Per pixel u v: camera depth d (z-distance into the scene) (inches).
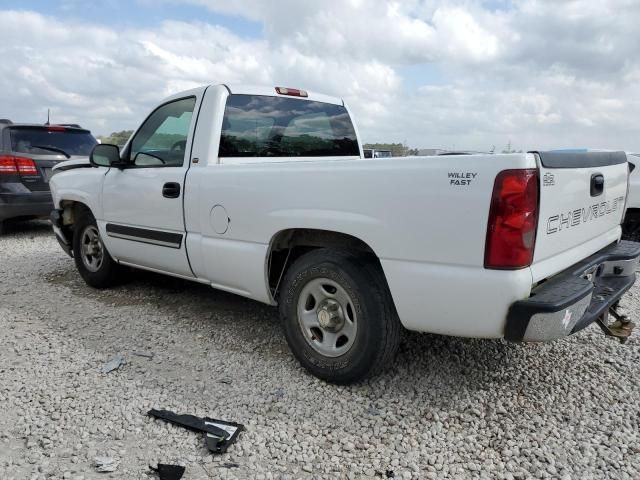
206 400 118.5
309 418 111.7
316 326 126.8
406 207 104.9
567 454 99.1
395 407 115.6
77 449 100.3
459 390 122.6
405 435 105.8
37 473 93.1
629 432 106.0
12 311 180.9
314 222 119.7
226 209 139.3
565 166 105.3
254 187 131.7
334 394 121.0
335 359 122.3
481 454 99.2
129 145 179.0
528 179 93.5
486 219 95.7
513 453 99.3
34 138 319.9
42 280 224.1
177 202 153.6
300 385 125.4
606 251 136.1
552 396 120.1
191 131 152.9
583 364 136.6
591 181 119.9
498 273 96.4
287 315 130.6
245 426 108.0
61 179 212.1
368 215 110.6
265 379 128.7
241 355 142.9
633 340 151.9
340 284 119.0
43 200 315.9
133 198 170.9
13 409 114.6
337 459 98.0
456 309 102.1
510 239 94.4
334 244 126.0
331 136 185.8
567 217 110.0
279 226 126.8
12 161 304.7
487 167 95.4
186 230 153.6
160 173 159.8
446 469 95.0
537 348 146.1
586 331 158.9
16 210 308.8
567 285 105.4
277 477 93.2
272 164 128.8
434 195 101.1
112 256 191.6
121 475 93.0
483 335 101.8
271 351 145.6
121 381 127.3
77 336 156.9
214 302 189.6
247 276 138.2
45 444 101.7
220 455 98.9
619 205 146.0
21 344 150.1
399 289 108.3
